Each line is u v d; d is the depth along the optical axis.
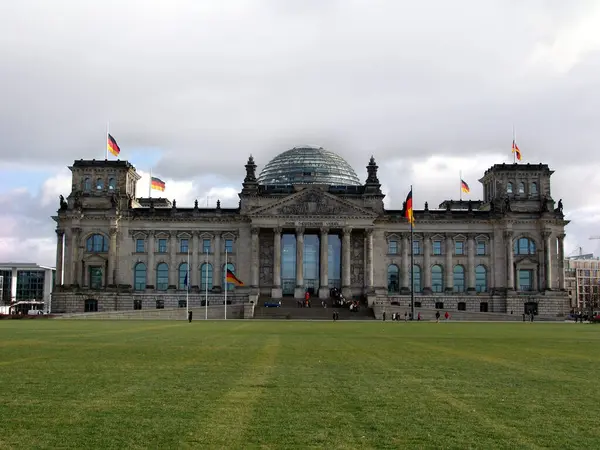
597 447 24.36
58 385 36.81
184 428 26.80
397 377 41.06
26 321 132.75
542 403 32.38
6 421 27.84
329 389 36.09
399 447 24.34
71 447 24.08
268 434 26.00
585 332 98.62
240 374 41.91
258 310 174.00
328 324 127.00
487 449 24.08
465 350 61.31
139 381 38.47
